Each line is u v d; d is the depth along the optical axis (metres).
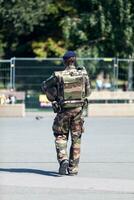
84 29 68.50
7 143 36.19
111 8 66.81
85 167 27.52
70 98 24.81
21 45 80.69
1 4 65.88
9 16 66.12
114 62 60.66
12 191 22.34
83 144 35.75
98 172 26.23
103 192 22.23
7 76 59.12
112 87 61.22
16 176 25.23
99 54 68.56
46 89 25.03
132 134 41.38
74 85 24.91
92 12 68.69
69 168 25.42
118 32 67.06
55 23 78.81
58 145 25.19
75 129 25.08
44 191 22.36
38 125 47.09
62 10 76.88
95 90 62.09
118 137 39.53
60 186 23.22
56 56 77.81
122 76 65.81
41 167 27.50
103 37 68.50
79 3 72.94
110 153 32.12
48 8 71.19
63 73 24.98
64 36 69.50
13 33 72.62
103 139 38.38
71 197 21.42
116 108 55.03
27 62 63.59
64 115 24.83
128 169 27.11
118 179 24.67
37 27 79.19
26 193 22.02
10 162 28.92
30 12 66.56
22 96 57.44
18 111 54.31
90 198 21.28
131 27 66.75
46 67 63.94
